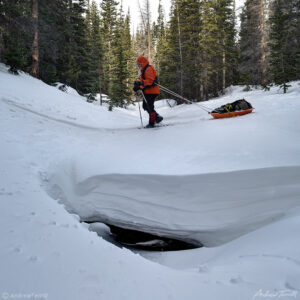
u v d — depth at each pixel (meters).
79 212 3.42
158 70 27.12
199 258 2.38
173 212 3.10
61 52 18.17
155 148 4.31
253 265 1.52
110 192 3.46
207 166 3.26
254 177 2.87
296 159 3.01
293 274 1.32
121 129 6.20
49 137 5.03
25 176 3.27
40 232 1.77
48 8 14.89
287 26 15.64
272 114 5.75
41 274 1.28
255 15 18.25
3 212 2.05
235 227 2.80
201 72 20.92
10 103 6.52
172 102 23.92
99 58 21.11
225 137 4.39
